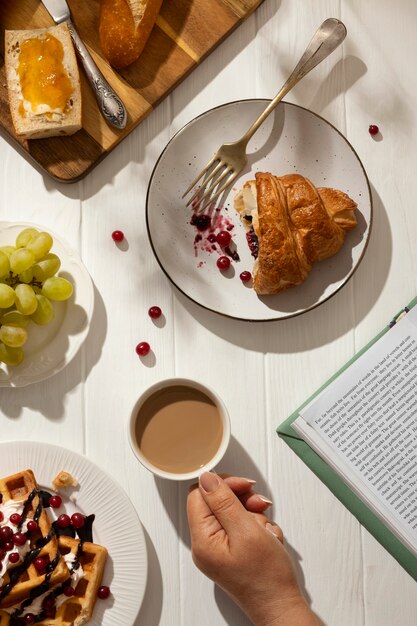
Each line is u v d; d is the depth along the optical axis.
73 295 0.92
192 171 0.93
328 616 0.92
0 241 0.91
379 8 0.98
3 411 0.92
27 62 0.91
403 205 0.96
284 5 0.97
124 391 0.93
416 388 0.92
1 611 0.85
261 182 0.89
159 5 0.92
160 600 0.91
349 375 0.93
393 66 0.97
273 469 0.93
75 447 0.92
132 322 0.94
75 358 0.93
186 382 0.88
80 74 0.93
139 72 0.94
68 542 0.87
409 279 0.95
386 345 0.93
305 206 0.89
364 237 0.92
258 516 0.88
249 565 0.84
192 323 0.94
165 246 0.92
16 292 0.86
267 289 0.90
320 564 0.92
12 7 0.94
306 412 0.92
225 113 0.92
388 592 0.92
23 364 0.90
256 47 0.97
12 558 0.83
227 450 0.93
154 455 0.89
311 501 0.93
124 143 0.95
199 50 0.95
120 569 0.88
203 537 0.85
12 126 0.92
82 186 0.94
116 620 0.88
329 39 0.92
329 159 0.93
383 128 0.97
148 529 0.92
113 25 0.91
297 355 0.94
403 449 0.92
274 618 0.85
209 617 0.91
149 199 0.92
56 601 0.86
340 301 0.95
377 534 0.92
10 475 0.88
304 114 0.92
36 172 0.94
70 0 0.94
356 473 0.92
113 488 0.89
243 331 0.94
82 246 0.94
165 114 0.96
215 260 0.93
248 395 0.94
